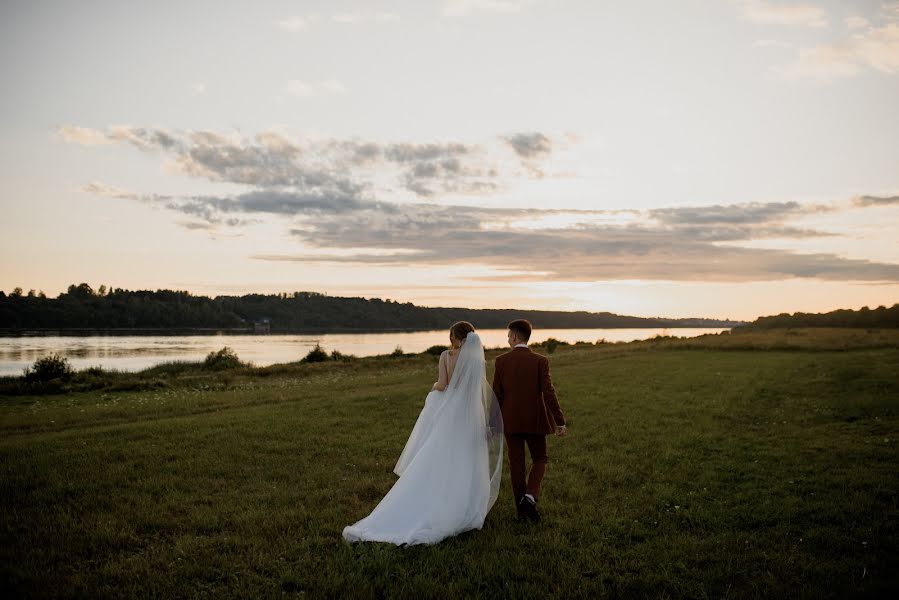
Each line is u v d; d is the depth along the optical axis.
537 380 5.66
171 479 7.04
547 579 4.25
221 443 9.18
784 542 4.95
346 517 5.65
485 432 5.57
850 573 4.31
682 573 4.39
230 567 4.49
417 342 117.62
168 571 4.43
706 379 18.44
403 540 4.84
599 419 11.44
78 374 30.55
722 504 6.06
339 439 9.51
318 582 4.18
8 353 67.88
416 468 5.25
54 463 7.90
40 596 3.98
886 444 8.66
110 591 4.08
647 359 28.56
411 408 12.95
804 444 8.85
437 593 4.04
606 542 5.07
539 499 6.34
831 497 6.14
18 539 5.08
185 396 18.66
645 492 6.57
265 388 21.52
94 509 5.95
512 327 6.02
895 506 5.82
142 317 192.88
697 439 9.39
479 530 5.32
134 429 10.66
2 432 12.10
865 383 15.38
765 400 13.76
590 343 57.88
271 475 7.30
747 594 4.02
